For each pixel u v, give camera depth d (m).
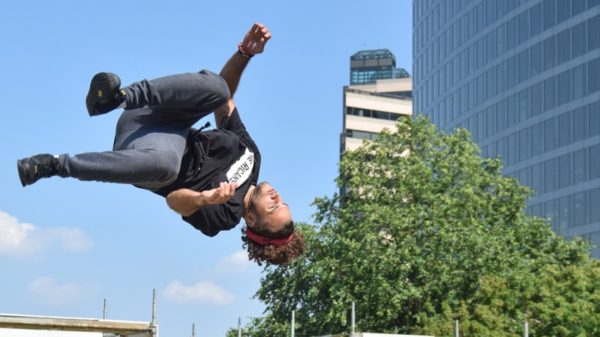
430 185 44.06
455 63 91.94
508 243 45.22
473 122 87.50
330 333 43.09
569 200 72.62
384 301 41.19
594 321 36.22
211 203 5.41
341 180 45.41
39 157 4.85
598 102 70.19
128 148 5.31
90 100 5.09
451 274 41.41
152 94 5.23
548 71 76.19
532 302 38.59
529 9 78.88
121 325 16.06
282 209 5.95
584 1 72.38
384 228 43.25
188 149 5.63
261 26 6.14
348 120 133.25
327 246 43.88
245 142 6.04
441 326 37.50
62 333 15.61
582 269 39.38
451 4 93.31
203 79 5.41
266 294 46.22
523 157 78.81
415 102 103.44
